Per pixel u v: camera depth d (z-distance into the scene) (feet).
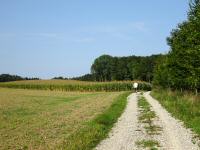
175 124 79.15
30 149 49.49
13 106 143.95
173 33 160.35
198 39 99.45
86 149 50.78
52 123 79.71
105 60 654.94
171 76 147.13
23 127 74.28
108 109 112.88
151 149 51.90
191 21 102.27
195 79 102.94
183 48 127.34
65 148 49.19
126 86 363.35
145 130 70.69
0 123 82.38
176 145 55.01
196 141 58.29
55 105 147.43
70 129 69.00
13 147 51.31
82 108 123.44
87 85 375.25
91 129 67.77
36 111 117.80
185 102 122.01
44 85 412.16
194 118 83.92
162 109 116.47
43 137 59.88
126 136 63.67
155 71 244.22
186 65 108.58
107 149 52.13
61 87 395.75
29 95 261.24
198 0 103.60
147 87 370.73
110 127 74.95
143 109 117.50
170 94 168.96
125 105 135.13
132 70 575.79
